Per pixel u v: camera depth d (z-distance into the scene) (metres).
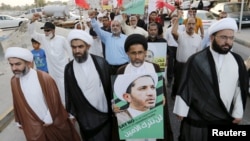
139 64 2.34
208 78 2.31
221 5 16.69
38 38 5.02
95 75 2.68
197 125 2.49
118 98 2.27
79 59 2.61
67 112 2.92
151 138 2.38
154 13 7.38
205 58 2.34
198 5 20.55
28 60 2.68
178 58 4.88
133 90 2.25
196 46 4.70
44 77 2.80
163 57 4.17
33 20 5.14
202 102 2.39
